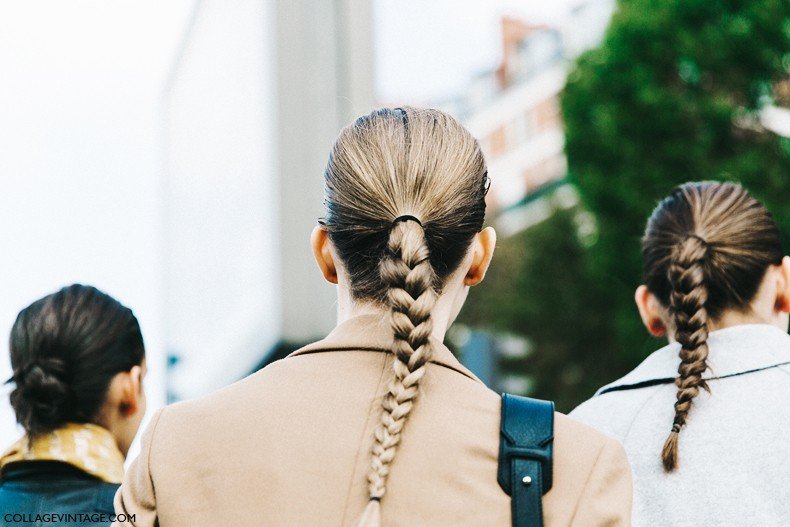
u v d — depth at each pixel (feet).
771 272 5.00
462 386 3.11
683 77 44.52
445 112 3.32
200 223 9.46
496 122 97.91
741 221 4.97
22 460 4.71
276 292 7.99
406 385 2.91
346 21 8.11
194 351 9.81
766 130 43.29
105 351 4.91
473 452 2.93
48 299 4.97
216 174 9.08
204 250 9.41
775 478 4.41
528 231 56.65
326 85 8.04
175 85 9.91
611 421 4.96
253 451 2.94
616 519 2.88
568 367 52.31
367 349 3.15
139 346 5.14
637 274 44.11
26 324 4.88
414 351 2.93
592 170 45.57
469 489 2.86
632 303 44.73
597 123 45.42
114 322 5.00
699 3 44.29
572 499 2.87
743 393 4.69
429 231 3.06
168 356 9.90
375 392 3.04
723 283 4.91
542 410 3.03
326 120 8.03
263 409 3.03
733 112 42.93
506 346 52.75
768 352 4.79
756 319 5.01
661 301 5.19
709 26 44.16
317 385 3.08
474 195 3.16
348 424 2.97
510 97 96.53
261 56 8.05
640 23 44.88
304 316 8.04
